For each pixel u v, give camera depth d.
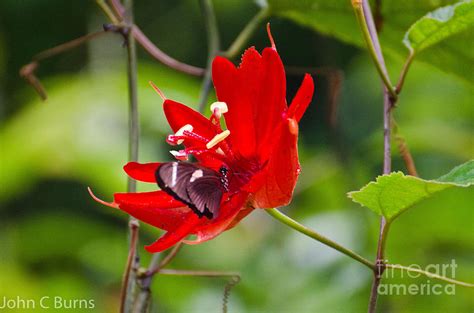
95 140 9.12
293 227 4.23
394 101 4.90
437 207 7.90
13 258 9.50
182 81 9.45
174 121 4.80
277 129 4.34
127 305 5.09
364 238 8.17
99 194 9.51
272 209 4.23
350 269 8.08
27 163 9.10
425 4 5.57
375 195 4.18
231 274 5.36
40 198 12.98
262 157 4.61
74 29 15.14
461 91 10.31
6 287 8.52
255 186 4.29
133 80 5.38
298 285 8.27
